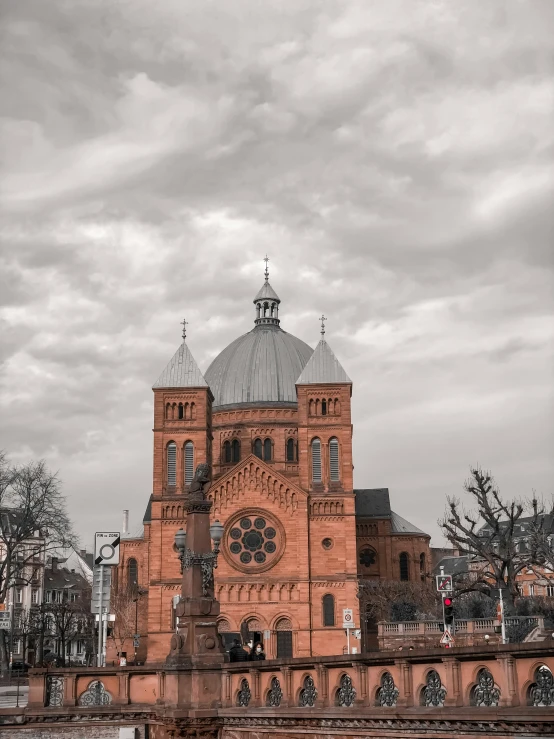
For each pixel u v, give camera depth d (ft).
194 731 86.94
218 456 409.08
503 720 55.67
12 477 271.90
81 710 98.22
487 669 59.00
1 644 364.99
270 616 337.52
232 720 85.30
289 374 418.10
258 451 407.23
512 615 287.07
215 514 345.10
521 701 56.18
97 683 100.99
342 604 339.77
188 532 98.68
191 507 98.73
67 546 276.21
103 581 163.53
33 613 442.50
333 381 361.30
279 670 80.23
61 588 551.18
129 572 441.68
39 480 273.75
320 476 353.31
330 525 347.56
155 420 359.66
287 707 77.20
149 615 337.52
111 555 164.86
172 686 91.97
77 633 448.65
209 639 93.04
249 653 141.69
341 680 72.23
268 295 445.37
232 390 417.08
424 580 421.59
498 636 258.37
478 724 57.88
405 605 366.02
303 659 75.77
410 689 64.80
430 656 62.75
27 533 274.16
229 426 410.72
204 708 89.81
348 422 358.02
